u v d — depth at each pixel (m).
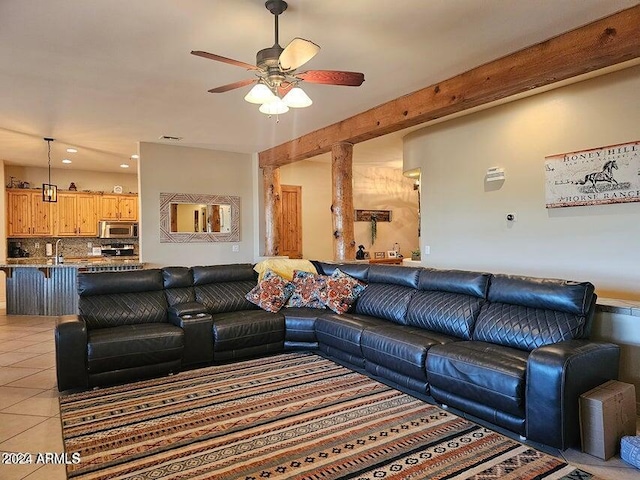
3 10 2.68
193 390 3.42
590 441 2.34
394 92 4.32
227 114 5.02
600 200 4.07
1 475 2.20
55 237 8.73
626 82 3.88
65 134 5.91
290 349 4.54
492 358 2.70
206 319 4.06
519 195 4.76
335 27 2.98
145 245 6.46
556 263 4.43
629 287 3.88
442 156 5.68
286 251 8.12
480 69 3.68
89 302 4.05
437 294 3.78
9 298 6.90
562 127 4.36
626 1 2.67
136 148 6.83
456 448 2.44
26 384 3.58
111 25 2.90
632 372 2.79
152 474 2.21
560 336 2.81
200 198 6.96
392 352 3.35
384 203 9.31
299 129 5.79
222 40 3.15
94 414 2.96
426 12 2.79
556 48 3.14
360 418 2.86
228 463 2.30
